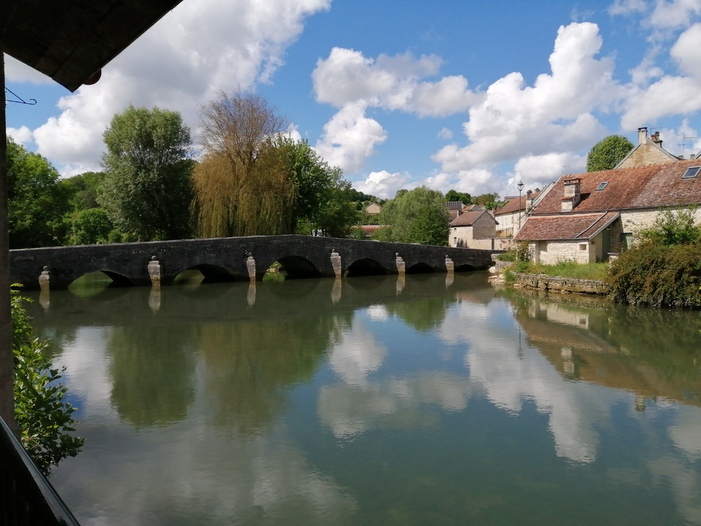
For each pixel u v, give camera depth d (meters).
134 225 39.19
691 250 18.06
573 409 8.93
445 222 58.62
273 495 6.24
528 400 9.39
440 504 6.06
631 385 10.16
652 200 25.48
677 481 6.50
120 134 38.19
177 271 29.64
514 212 59.25
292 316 18.78
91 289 27.78
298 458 7.20
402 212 60.38
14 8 3.19
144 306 21.55
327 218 45.97
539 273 25.80
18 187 37.75
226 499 6.14
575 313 18.20
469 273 38.19
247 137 34.66
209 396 9.78
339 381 10.64
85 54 3.58
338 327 16.53
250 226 34.16
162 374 11.26
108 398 9.67
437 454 7.30
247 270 31.36
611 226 26.47
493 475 6.71
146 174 38.25
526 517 5.79
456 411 8.90
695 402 9.19
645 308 18.52
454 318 17.88
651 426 8.17
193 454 7.30
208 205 34.12
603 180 29.30
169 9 2.97
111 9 3.03
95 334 15.69
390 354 12.84
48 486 1.73
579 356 12.36
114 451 7.38
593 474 6.71
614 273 20.09
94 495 6.20
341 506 6.02
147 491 6.29
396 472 6.81
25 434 6.26
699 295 17.41
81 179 79.62
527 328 15.79
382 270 36.66
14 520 1.68
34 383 6.66
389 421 8.49
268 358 12.57
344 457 7.23
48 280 26.28
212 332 15.90
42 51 3.70
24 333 6.77
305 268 36.28
